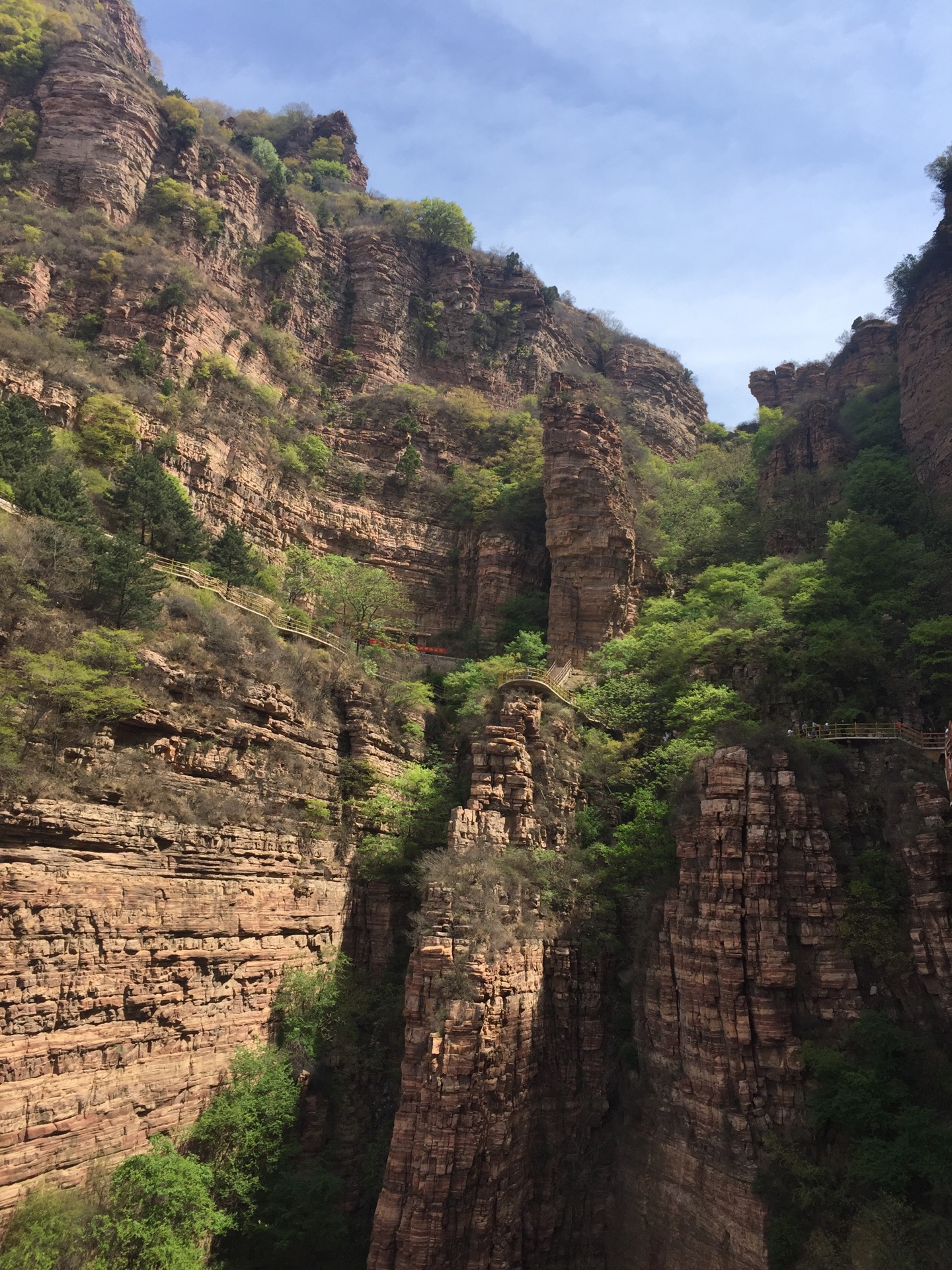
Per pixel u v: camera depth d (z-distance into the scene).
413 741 52.19
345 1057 39.28
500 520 75.94
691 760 44.03
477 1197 33.16
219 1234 31.56
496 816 42.78
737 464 91.50
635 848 42.38
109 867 31.72
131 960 31.86
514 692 49.53
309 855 41.72
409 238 110.50
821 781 37.09
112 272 70.19
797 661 49.06
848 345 98.25
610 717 54.12
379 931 44.19
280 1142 35.16
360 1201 36.44
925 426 68.81
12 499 39.69
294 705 43.84
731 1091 32.44
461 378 103.25
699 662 54.03
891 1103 29.67
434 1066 33.84
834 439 77.38
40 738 31.23
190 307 71.75
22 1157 27.16
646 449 94.69
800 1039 32.22
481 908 37.91
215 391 70.06
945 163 76.06
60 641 33.81
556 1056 38.69
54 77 86.12
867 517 61.75
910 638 47.09
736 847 35.09
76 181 81.50
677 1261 32.00
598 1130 37.75
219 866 36.34
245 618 46.81
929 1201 27.44
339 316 99.38
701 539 75.62
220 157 94.19
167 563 47.88
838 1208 28.39
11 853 28.64
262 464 69.00
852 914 33.75
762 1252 29.08
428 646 72.62
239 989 36.50
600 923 42.00
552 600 67.81
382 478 78.69
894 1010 32.12
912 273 76.12
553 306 119.69
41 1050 28.38
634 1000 38.66
